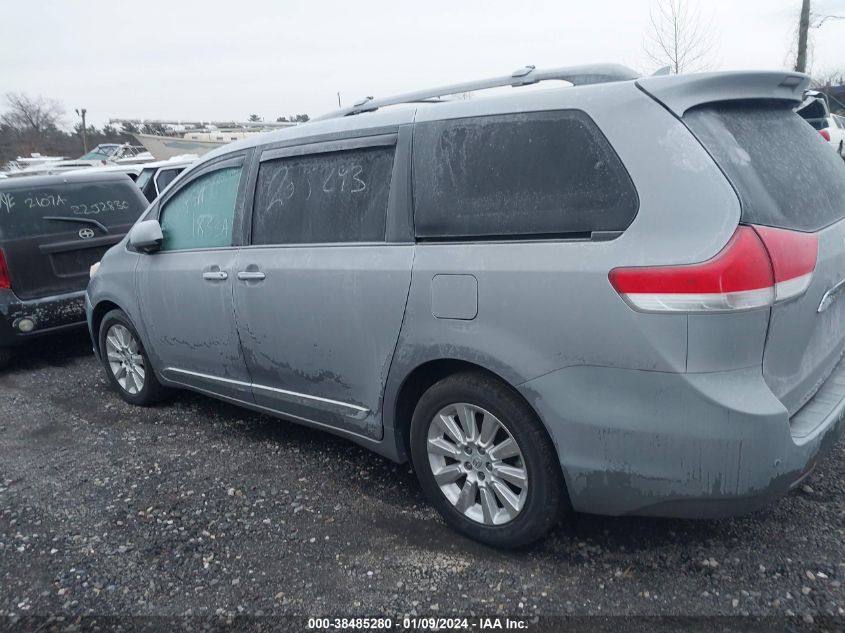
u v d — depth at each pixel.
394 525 3.38
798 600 2.67
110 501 3.78
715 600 2.70
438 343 3.04
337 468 4.03
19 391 5.94
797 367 2.74
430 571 3.00
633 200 2.59
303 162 3.74
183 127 18.22
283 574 3.05
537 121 2.88
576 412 2.68
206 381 4.48
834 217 3.02
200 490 3.85
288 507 3.61
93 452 4.48
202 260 4.24
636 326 2.51
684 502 2.58
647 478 2.61
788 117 3.15
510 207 2.89
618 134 2.67
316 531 3.37
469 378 3.03
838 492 3.37
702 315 2.41
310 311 3.58
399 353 3.21
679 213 2.50
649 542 3.09
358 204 3.45
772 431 2.46
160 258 4.62
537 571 2.95
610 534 3.17
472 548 3.15
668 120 2.60
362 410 3.50
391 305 3.21
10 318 6.29
